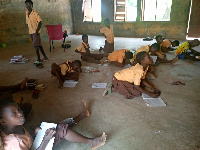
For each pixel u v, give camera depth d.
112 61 4.85
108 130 2.44
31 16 4.96
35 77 4.34
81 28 10.81
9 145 1.49
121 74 3.16
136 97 3.22
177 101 3.05
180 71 4.38
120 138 2.29
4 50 7.24
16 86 3.63
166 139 2.23
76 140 2.02
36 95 3.36
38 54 5.37
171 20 8.31
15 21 8.20
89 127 2.50
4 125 1.49
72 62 3.84
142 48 4.49
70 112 2.88
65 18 10.43
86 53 5.34
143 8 8.80
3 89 3.55
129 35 9.44
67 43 8.18
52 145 1.79
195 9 7.72
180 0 7.84
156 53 4.91
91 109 2.92
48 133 1.68
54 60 5.67
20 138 1.57
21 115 1.50
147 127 2.46
